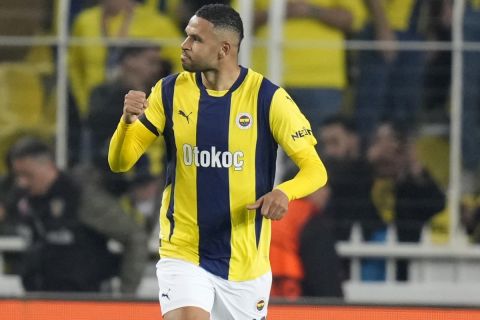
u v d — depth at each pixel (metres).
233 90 13.95
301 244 23.39
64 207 24.69
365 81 25.59
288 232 23.38
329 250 23.56
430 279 24.91
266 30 25.48
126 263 24.52
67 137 25.69
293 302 19.45
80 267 24.48
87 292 24.48
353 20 25.72
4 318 19.84
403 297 24.67
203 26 13.71
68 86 25.81
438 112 25.56
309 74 25.55
